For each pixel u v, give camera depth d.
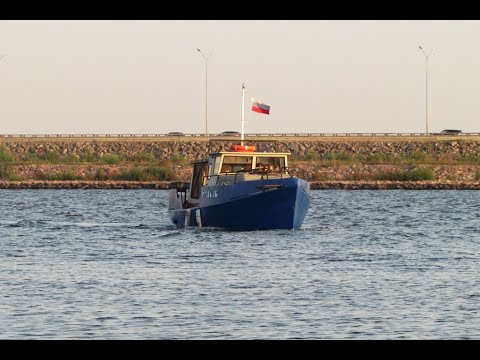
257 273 176.25
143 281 167.38
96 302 148.00
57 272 178.88
